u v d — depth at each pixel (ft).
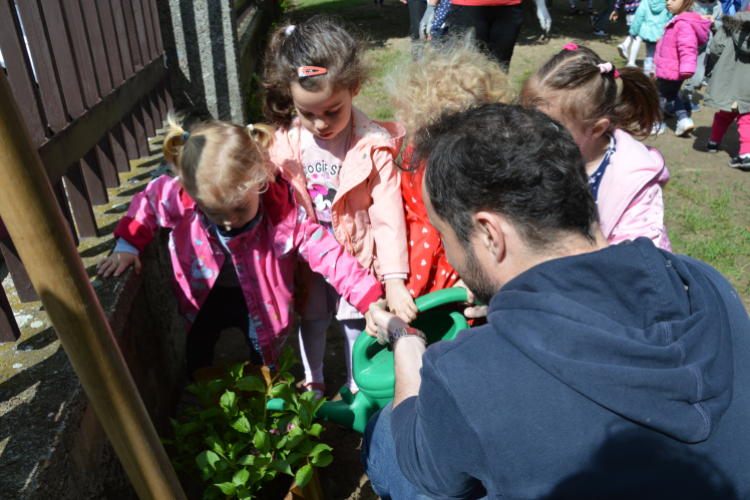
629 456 2.76
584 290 2.95
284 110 6.84
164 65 11.31
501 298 3.15
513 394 2.89
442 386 3.05
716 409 2.82
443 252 6.51
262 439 5.62
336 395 8.39
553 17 34.81
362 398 6.18
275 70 6.29
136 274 6.41
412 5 18.21
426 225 6.52
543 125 3.27
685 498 2.79
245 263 6.22
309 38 5.93
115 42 8.57
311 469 5.59
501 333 3.05
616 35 31.17
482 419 2.90
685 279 3.24
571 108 5.29
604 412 2.80
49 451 4.34
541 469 2.82
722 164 15.99
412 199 6.63
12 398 4.82
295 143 6.84
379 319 5.34
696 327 2.91
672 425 2.72
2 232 5.57
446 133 3.45
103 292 5.95
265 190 5.74
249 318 6.84
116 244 6.44
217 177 5.18
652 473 2.76
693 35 16.37
